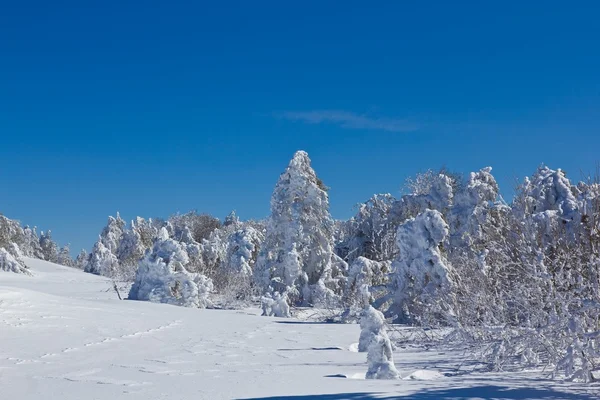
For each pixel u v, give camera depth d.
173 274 32.28
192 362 12.05
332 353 13.69
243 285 38.28
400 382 8.85
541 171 21.05
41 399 8.19
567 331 9.20
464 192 29.27
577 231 12.67
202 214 80.44
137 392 8.49
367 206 42.22
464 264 18.20
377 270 29.44
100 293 38.75
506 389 7.72
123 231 73.25
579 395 7.20
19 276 51.06
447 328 16.08
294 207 35.94
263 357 12.98
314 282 35.91
